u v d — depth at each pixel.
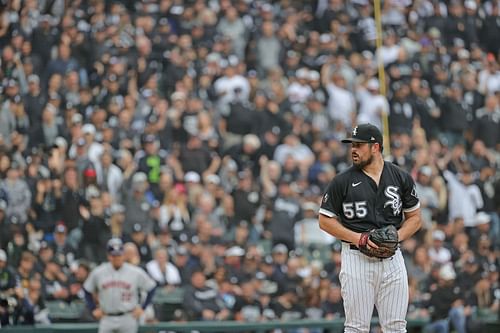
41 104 59.03
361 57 70.88
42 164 55.16
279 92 66.44
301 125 64.50
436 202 60.78
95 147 56.59
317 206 58.78
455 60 73.75
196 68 66.62
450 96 69.75
